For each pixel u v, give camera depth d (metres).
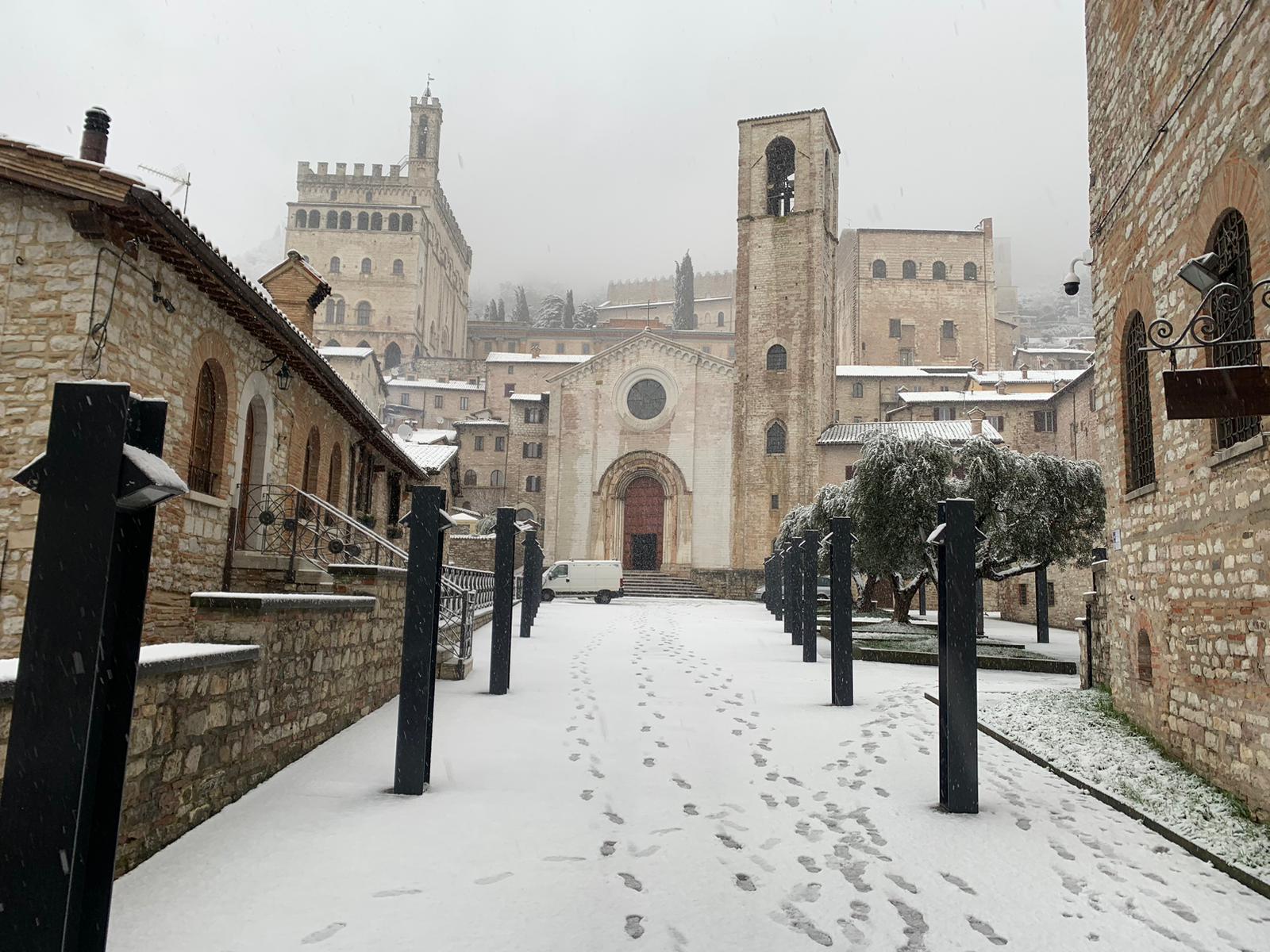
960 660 7.96
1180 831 7.22
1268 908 5.80
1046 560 23.47
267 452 14.95
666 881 6.05
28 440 9.50
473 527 45.97
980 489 23.00
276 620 8.29
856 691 14.58
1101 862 6.63
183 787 6.50
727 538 52.19
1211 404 5.93
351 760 9.06
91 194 9.27
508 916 5.38
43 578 3.45
